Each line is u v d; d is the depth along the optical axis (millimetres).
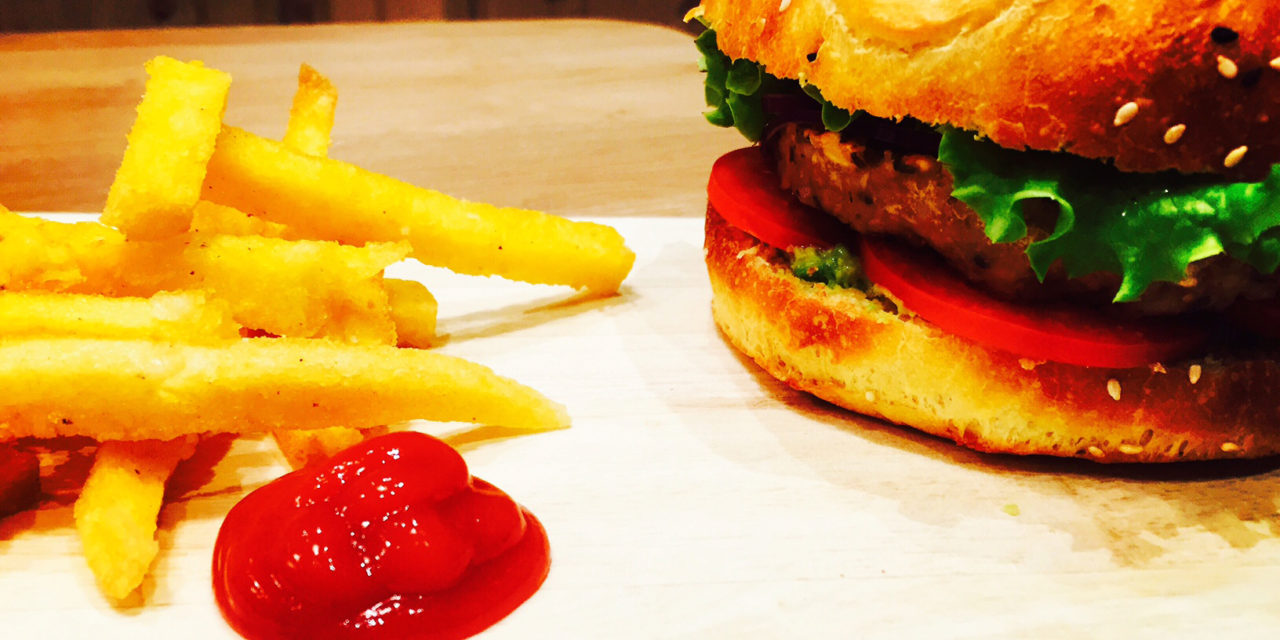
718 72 223
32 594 166
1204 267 175
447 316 245
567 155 345
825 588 172
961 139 177
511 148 348
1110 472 198
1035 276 183
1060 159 175
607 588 171
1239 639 165
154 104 186
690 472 195
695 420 209
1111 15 169
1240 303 188
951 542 181
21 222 187
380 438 174
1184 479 197
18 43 447
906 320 195
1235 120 170
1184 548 181
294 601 160
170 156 183
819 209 211
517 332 238
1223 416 189
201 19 563
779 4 198
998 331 185
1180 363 187
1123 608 170
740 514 186
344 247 201
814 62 190
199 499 186
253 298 196
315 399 181
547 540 178
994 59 172
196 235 195
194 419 176
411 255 224
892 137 190
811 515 186
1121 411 187
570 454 198
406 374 186
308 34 487
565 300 253
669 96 415
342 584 161
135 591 167
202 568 172
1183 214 169
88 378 169
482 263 229
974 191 175
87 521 165
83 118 350
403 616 162
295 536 163
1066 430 190
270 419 181
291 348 182
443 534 164
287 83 394
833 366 203
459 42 487
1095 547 181
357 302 201
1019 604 170
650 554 177
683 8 621
